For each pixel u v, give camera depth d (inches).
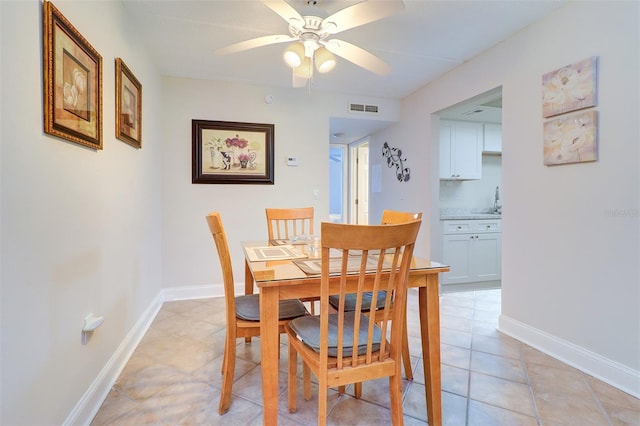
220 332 96.7
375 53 106.8
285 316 64.4
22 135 40.6
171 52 105.2
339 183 267.9
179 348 86.0
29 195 42.0
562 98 80.2
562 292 81.7
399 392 50.4
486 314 114.3
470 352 85.3
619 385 68.8
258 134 134.6
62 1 50.6
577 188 78.0
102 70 65.2
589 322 75.4
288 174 139.9
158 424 57.0
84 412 56.2
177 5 79.8
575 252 78.6
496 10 81.9
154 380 70.7
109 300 68.9
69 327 52.0
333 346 49.9
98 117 62.4
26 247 41.4
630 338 67.6
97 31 64.0
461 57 110.0
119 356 74.0
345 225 42.3
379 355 49.7
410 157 148.9
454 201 171.5
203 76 125.6
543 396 65.7
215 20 86.7
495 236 147.9
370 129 172.9
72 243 53.1
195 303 123.4
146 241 101.5
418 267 57.0
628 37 67.2
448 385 69.7
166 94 125.0
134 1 78.0
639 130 65.7
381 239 44.0
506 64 97.2
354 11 61.1
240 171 133.0
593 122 73.4
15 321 39.2
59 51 48.4
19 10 40.1
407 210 151.3
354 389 67.0
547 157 84.6
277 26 89.7
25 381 41.1
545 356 83.1
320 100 143.9
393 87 139.1
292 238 90.1
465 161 155.1
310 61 78.4
